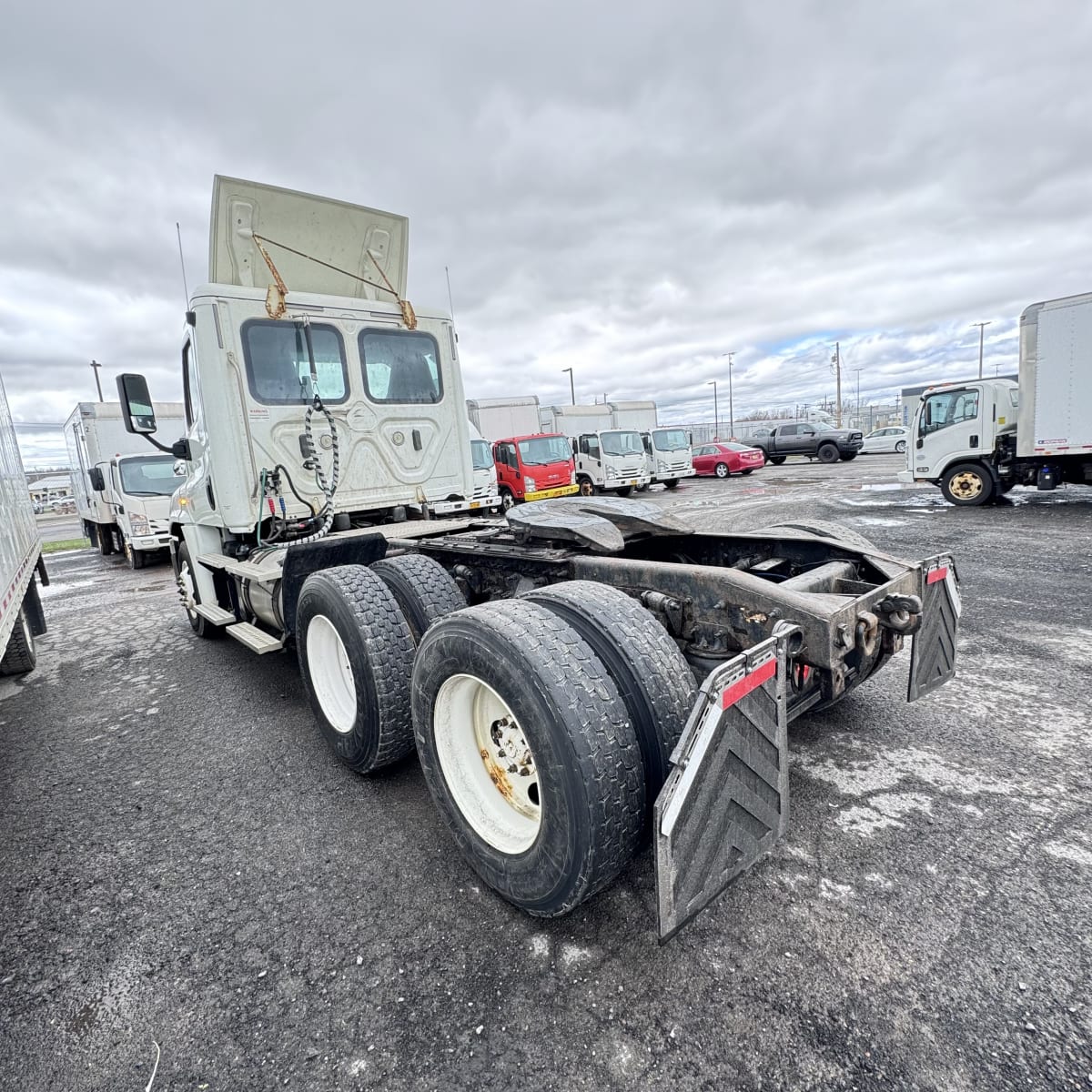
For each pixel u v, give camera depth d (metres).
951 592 2.90
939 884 2.11
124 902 2.30
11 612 3.82
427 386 4.98
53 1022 1.79
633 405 28.25
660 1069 1.53
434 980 1.85
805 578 2.66
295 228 4.32
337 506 4.45
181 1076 1.60
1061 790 2.61
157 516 11.46
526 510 3.63
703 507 13.73
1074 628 4.61
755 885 2.15
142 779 3.28
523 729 1.89
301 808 2.88
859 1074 1.49
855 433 28.22
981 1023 1.60
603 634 2.07
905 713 3.40
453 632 2.15
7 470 4.85
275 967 1.94
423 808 2.82
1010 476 11.40
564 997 1.76
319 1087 1.55
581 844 1.76
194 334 3.97
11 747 3.82
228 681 4.82
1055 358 10.12
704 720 1.61
